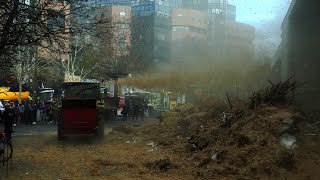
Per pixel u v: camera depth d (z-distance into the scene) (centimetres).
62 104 1522
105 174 888
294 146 862
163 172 908
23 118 2522
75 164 1008
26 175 866
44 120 2677
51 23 945
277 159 810
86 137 1573
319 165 789
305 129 930
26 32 917
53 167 964
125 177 855
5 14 875
